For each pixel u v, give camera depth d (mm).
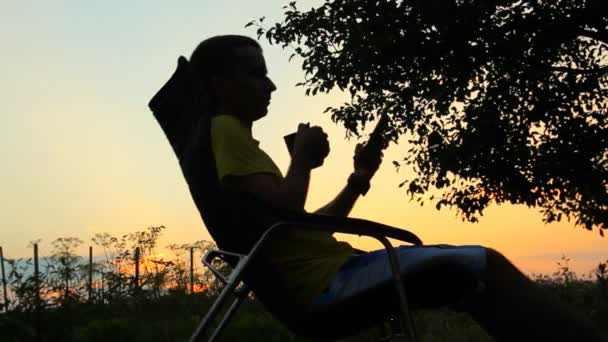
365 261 2293
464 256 2066
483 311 2070
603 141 13555
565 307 2047
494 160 13422
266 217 2299
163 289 7969
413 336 2039
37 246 6914
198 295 7984
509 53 12742
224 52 2471
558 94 13562
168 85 2504
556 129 13977
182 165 2449
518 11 12742
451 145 13398
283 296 2326
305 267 2301
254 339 5895
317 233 2365
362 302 2223
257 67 2486
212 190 2256
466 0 12516
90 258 7582
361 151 2754
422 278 2129
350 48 12633
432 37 12539
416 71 13102
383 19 12500
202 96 2352
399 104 13383
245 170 2215
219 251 2371
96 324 6320
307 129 2299
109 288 7531
